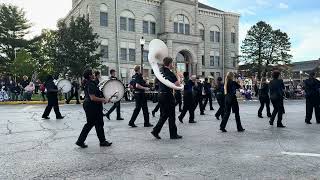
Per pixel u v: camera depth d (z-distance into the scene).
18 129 11.17
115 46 49.69
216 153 7.13
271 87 11.73
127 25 51.06
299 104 26.80
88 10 48.75
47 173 5.67
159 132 9.34
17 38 62.06
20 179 5.33
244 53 67.88
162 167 5.99
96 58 37.72
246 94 36.19
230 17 63.53
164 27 53.38
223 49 63.09
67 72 36.84
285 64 68.62
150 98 29.69
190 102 13.07
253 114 16.91
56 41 38.34
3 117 15.16
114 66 49.47
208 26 61.19
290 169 5.80
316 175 5.43
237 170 5.75
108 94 10.12
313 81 12.72
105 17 49.03
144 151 7.41
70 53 36.59
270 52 68.00
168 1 53.50
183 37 53.19
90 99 7.86
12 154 7.21
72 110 19.00
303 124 12.49
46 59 59.53
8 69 58.38
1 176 5.50
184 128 11.35
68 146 8.09
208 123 12.92
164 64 9.07
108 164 6.25
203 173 5.58
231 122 13.19
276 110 11.95
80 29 37.62
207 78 19.94
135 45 51.66
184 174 5.54
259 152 7.21
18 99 28.69
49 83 14.36
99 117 7.98
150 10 53.28
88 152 7.36
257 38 66.94
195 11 56.78
